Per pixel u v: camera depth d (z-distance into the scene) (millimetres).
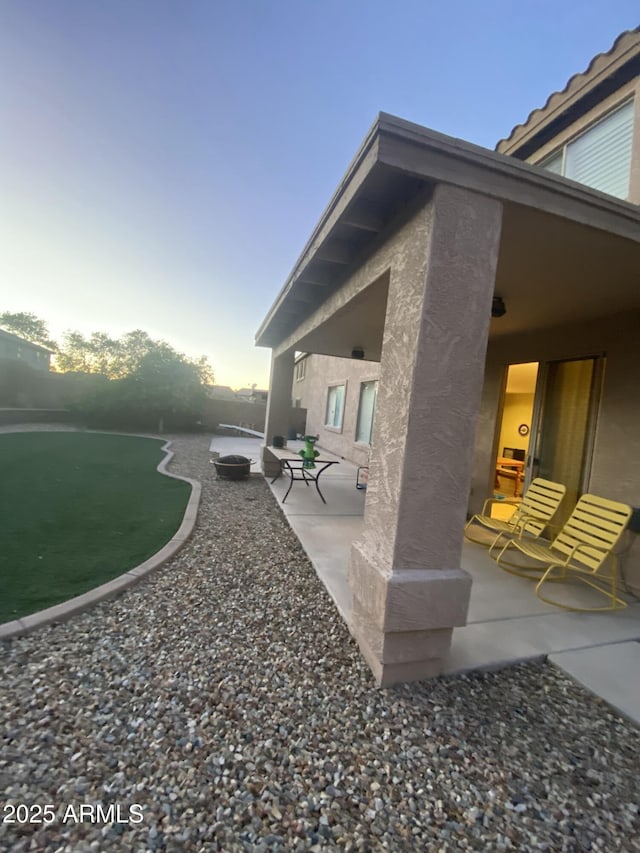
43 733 1725
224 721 1868
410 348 2041
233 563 3771
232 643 2500
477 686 2211
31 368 18188
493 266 2057
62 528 4391
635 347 3613
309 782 1580
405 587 2021
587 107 4363
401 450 2037
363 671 2273
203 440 14578
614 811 1516
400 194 2314
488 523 4430
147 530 4445
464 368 2051
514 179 2043
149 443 12656
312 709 1977
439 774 1647
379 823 1434
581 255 2648
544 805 1529
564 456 4465
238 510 5598
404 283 2203
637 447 3525
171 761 1636
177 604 2949
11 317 34375
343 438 11664
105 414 16141
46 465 7918
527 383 8047
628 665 2398
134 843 1310
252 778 1582
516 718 1981
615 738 1876
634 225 2350
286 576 3545
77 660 2246
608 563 3682
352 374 11055
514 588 3494
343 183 2326
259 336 7746
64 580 3156
